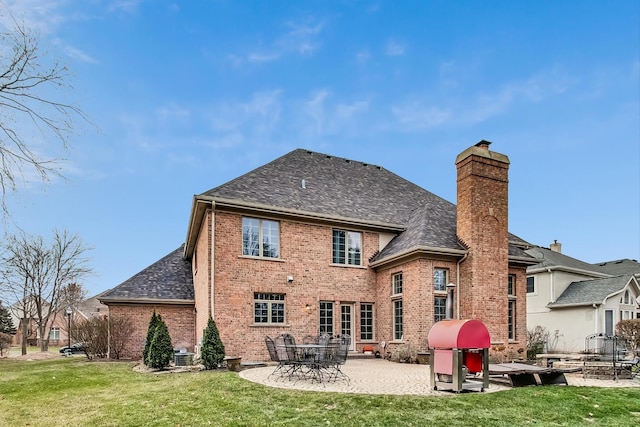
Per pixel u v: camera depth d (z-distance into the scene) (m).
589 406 7.59
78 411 7.43
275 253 16.50
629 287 24.30
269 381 9.89
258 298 15.95
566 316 24.52
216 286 15.11
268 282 16.03
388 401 7.57
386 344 16.86
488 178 16.38
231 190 16.12
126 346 19.48
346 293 17.47
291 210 16.50
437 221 17.69
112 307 19.62
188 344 20.23
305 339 14.54
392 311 16.88
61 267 28.89
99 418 6.89
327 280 17.19
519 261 17.55
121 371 13.39
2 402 8.45
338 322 17.12
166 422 6.54
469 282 15.54
